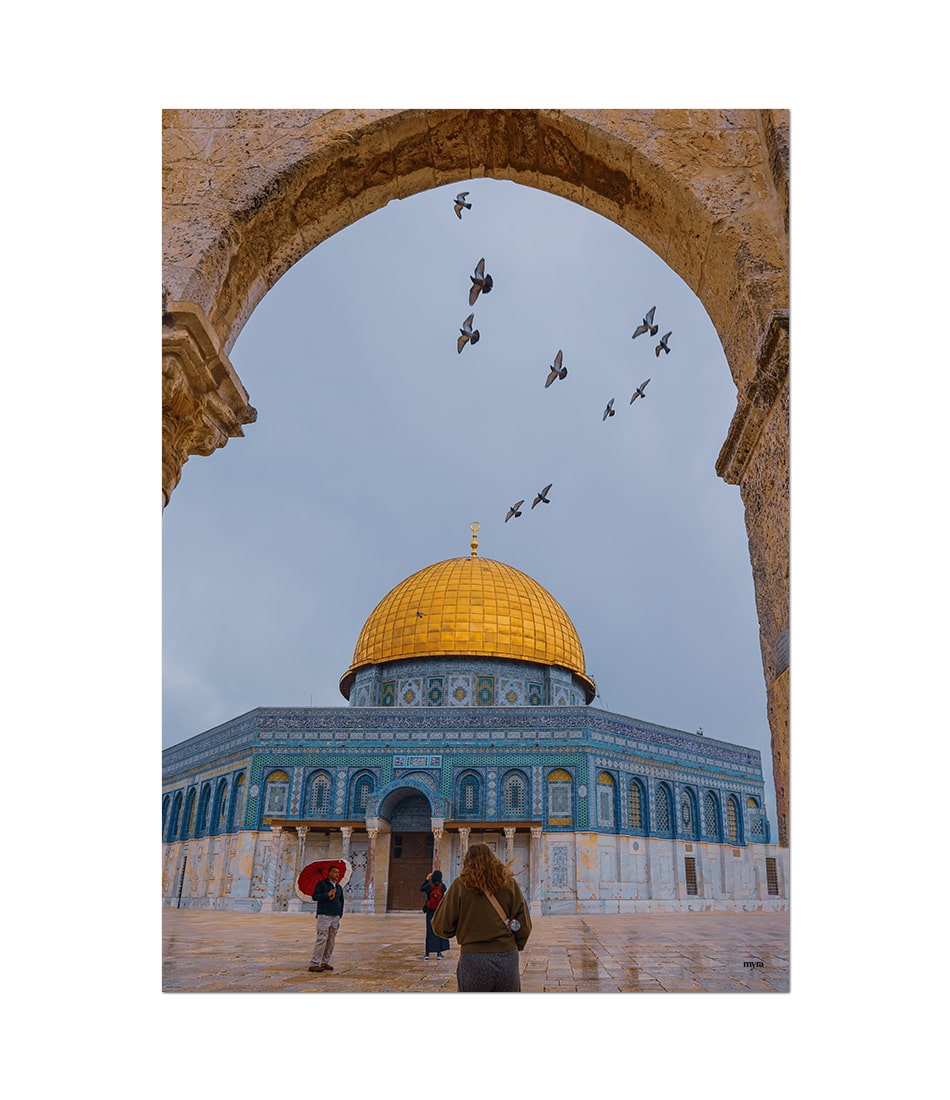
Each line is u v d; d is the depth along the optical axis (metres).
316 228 8.02
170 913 28.31
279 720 31.91
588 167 7.83
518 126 7.79
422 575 38.97
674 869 32.50
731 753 36.59
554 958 12.71
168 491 6.62
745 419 6.87
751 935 17.83
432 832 30.75
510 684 35.94
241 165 7.43
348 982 9.84
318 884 11.02
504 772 31.23
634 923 22.84
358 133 7.56
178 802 36.28
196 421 6.87
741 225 6.91
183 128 7.55
